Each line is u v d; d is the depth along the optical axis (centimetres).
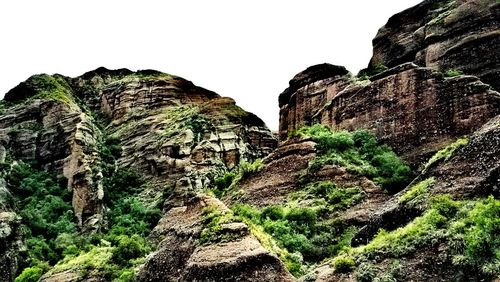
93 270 4366
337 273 2728
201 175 6731
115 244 5266
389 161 4384
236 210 4278
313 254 3606
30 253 5650
